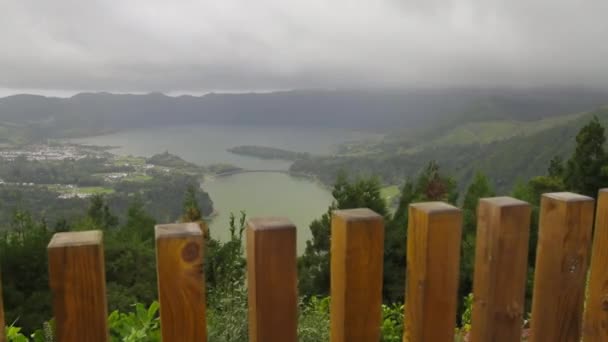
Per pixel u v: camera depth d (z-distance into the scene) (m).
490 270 1.03
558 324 1.14
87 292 0.75
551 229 1.12
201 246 0.81
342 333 0.92
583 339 1.21
